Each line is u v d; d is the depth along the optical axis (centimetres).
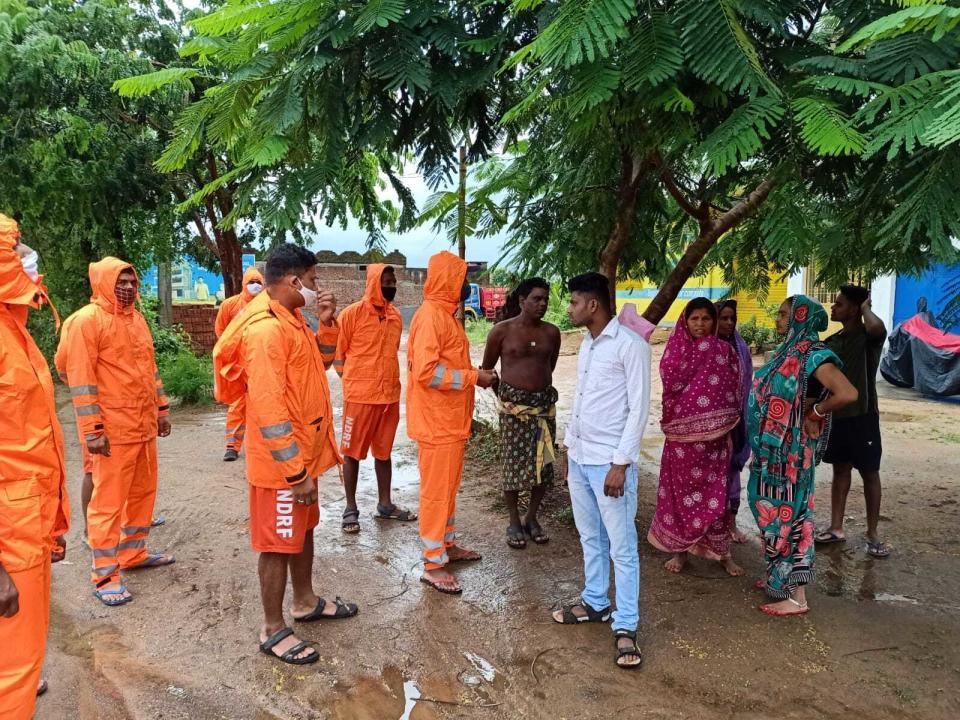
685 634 329
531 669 300
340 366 476
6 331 210
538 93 227
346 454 464
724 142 203
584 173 457
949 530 460
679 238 635
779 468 342
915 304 1130
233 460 639
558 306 1898
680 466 380
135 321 381
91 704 272
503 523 480
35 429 215
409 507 516
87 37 808
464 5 293
